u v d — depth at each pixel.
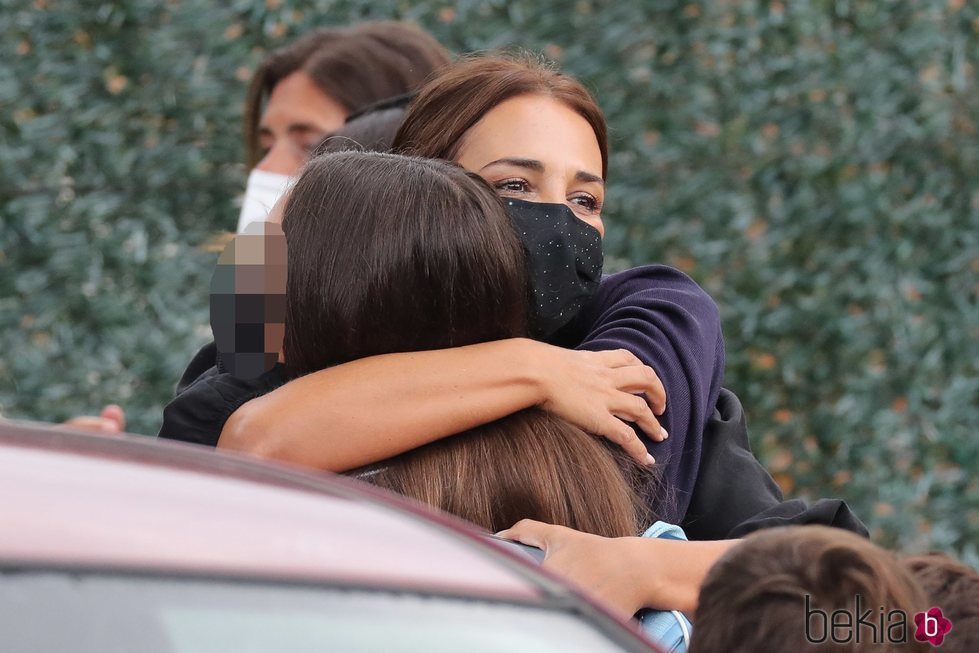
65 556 3.20
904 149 13.16
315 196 6.02
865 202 12.98
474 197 6.01
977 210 13.16
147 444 3.96
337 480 4.06
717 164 13.27
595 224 6.94
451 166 6.18
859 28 13.27
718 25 13.29
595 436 6.04
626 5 13.37
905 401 12.99
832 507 6.25
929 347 13.02
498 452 5.76
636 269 7.29
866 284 13.02
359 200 5.93
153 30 13.47
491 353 5.88
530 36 13.42
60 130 13.31
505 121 6.78
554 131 6.77
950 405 12.95
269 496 3.70
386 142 8.86
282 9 13.35
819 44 13.24
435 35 13.45
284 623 3.30
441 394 5.73
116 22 13.35
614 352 6.30
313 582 3.41
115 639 3.10
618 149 13.39
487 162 6.74
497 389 5.80
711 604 4.35
